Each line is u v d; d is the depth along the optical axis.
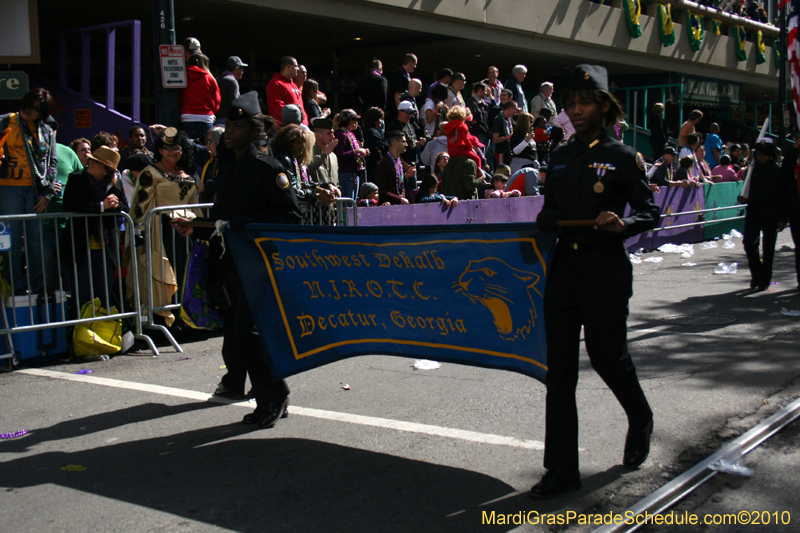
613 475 3.49
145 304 6.39
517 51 16.59
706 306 7.83
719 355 5.75
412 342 3.90
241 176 4.21
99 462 3.80
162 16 7.71
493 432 4.12
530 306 3.46
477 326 3.68
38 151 6.09
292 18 12.05
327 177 7.72
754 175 8.70
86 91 9.62
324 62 16.53
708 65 23.17
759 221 8.73
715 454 3.66
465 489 3.39
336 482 3.50
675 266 11.16
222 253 4.49
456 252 3.62
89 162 6.10
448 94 11.97
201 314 5.73
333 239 3.91
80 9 11.10
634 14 18.89
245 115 4.15
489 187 11.37
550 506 3.18
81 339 5.98
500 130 12.23
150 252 6.32
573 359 3.28
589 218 3.23
